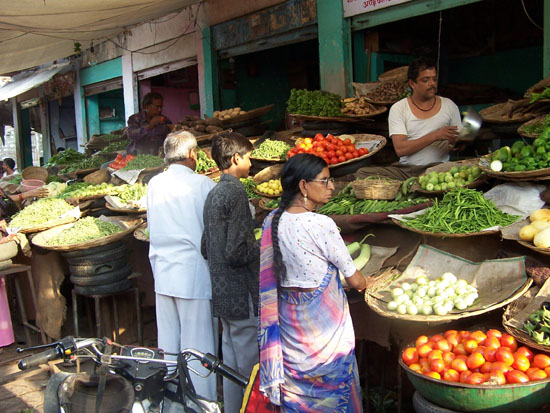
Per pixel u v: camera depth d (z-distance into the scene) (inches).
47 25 304.2
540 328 108.1
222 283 135.0
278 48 400.8
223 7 339.0
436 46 349.4
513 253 126.9
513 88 352.5
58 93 585.0
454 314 112.5
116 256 201.9
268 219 105.6
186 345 148.5
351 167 187.0
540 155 128.4
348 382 103.7
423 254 135.0
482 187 150.9
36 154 892.6
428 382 103.3
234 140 135.6
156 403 95.2
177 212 146.9
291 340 103.0
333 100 228.7
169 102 483.2
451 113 174.9
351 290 140.3
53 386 89.9
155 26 410.3
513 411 98.4
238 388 141.7
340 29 263.3
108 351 91.0
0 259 212.1
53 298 222.4
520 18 338.3
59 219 225.5
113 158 385.7
